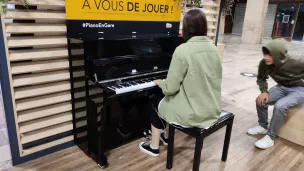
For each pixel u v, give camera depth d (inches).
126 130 98.0
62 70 82.5
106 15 86.0
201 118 67.8
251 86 184.2
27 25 71.2
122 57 82.7
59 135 89.4
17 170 77.3
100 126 76.8
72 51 80.5
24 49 73.0
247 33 467.5
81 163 82.6
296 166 86.4
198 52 64.2
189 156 89.2
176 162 85.2
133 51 86.0
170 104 72.3
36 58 75.3
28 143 83.0
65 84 84.0
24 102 76.5
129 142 96.6
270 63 93.7
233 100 152.6
